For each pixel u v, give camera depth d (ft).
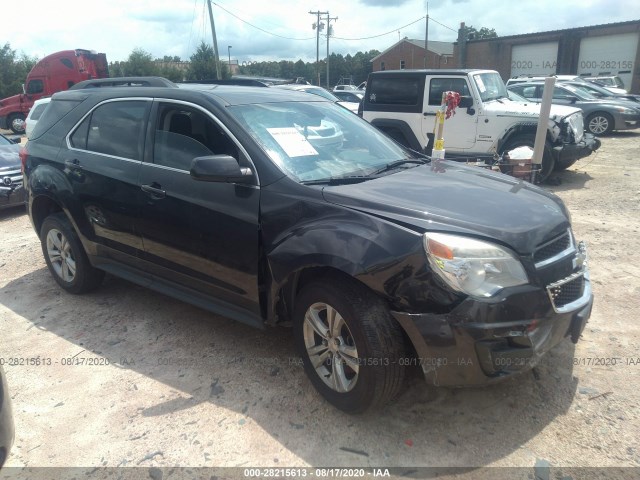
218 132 11.35
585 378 10.60
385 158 12.73
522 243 8.70
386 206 9.29
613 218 21.97
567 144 28.14
